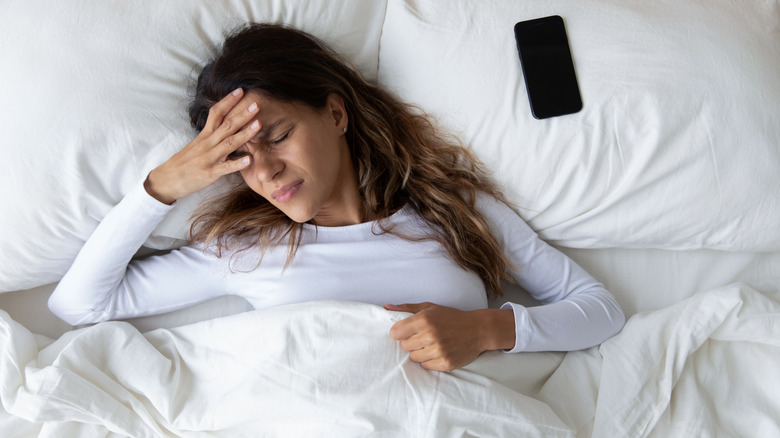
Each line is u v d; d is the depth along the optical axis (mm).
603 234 1212
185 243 1229
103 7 1087
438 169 1174
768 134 1130
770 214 1156
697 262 1264
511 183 1188
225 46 1097
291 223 1148
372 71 1254
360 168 1165
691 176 1146
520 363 1102
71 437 1043
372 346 1010
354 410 973
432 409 974
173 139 1107
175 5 1113
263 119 1007
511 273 1206
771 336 1093
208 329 1104
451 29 1173
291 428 1001
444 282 1134
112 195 1121
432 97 1183
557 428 1015
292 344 1019
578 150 1154
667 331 1119
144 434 1050
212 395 1062
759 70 1137
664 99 1132
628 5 1173
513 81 1159
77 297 1102
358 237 1148
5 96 1058
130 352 1082
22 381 1051
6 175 1058
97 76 1075
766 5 1179
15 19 1070
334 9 1183
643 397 1062
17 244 1093
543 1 1177
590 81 1151
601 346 1140
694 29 1152
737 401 1085
